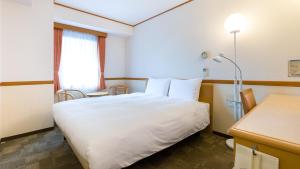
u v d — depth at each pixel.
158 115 1.74
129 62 4.64
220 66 2.55
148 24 3.91
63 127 1.63
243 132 0.68
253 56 2.19
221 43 2.53
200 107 2.33
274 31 2.01
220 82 2.55
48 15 2.71
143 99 2.70
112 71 4.54
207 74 2.73
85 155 1.12
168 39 3.43
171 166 1.72
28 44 2.52
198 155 1.95
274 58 2.01
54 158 1.86
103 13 3.57
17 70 2.42
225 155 1.96
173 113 1.89
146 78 4.06
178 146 2.19
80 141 1.21
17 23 2.39
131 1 3.02
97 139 1.16
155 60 3.77
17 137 2.45
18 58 2.42
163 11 3.47
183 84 2.84
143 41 4.10
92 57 3.99
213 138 2.47
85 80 3.89
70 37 3.62
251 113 1.02
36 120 2.65
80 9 3.35
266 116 0.94
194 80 2.74
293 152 0.55
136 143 1.36
